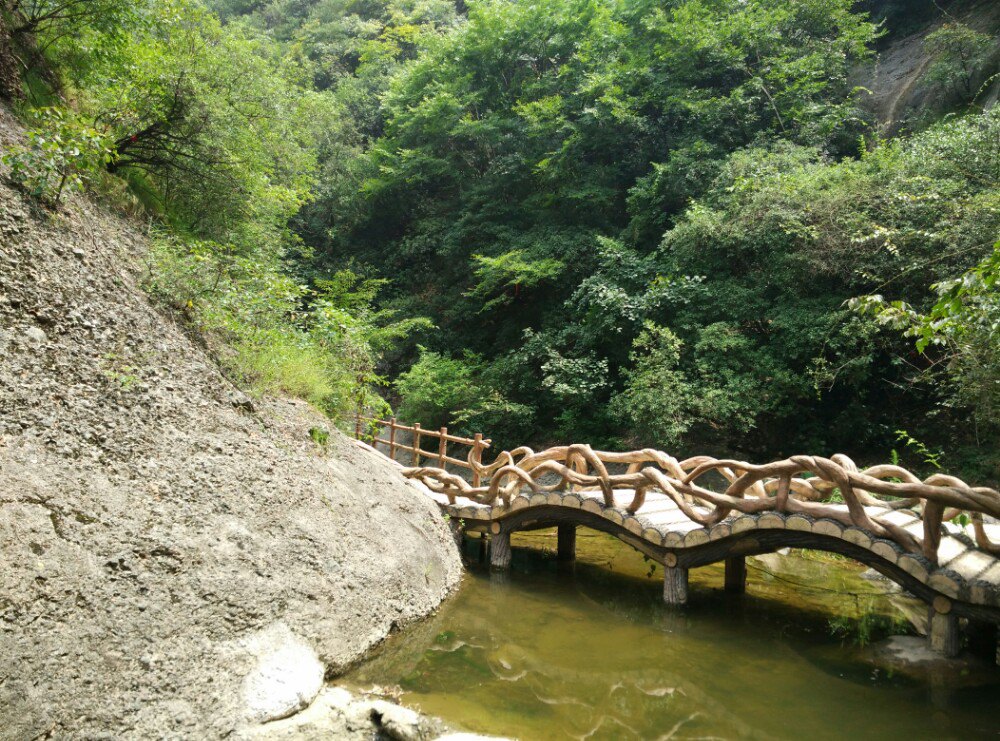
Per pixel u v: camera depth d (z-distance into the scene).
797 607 5.77
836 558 7.45
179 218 7.91
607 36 17.44
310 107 10.04
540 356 14.05
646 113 16.27
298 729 3.15
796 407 10.91
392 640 4.49
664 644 4.85
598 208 16.20
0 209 4.46
